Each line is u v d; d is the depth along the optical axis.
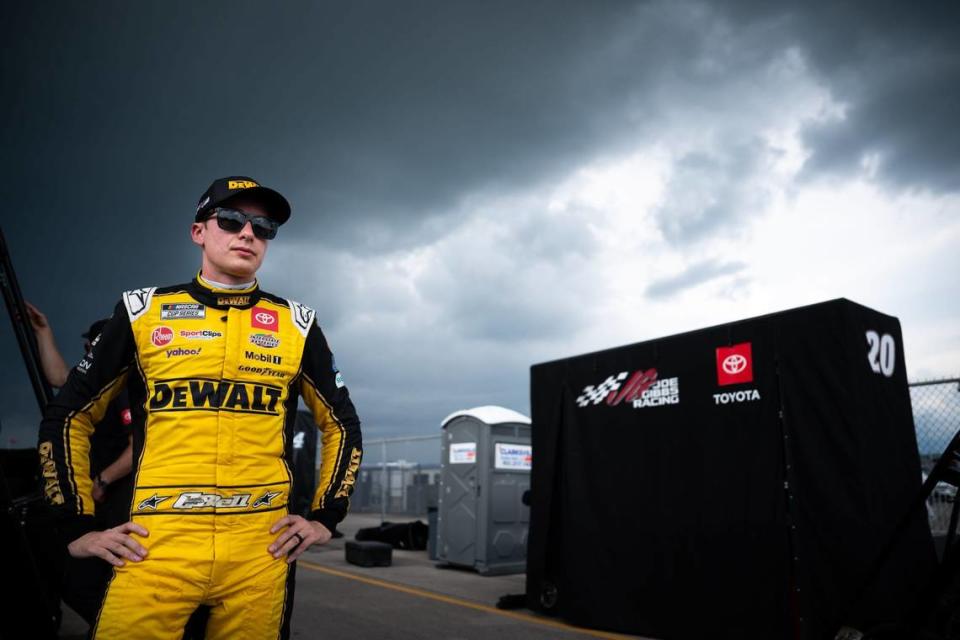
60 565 3.33
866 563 4.34
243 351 1.89
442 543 9.57
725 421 5.34
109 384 1.85
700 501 5.37
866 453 4.54
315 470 10.91
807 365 4.89
